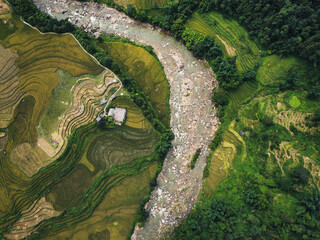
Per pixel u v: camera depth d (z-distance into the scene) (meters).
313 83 40.06
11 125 40.59
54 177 39.34
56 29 42.88
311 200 34.56
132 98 42.44
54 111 41.38
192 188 40.62
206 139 42.50
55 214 38.31
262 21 41.59
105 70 43.03
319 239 32.94
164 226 39.25
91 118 41.59
